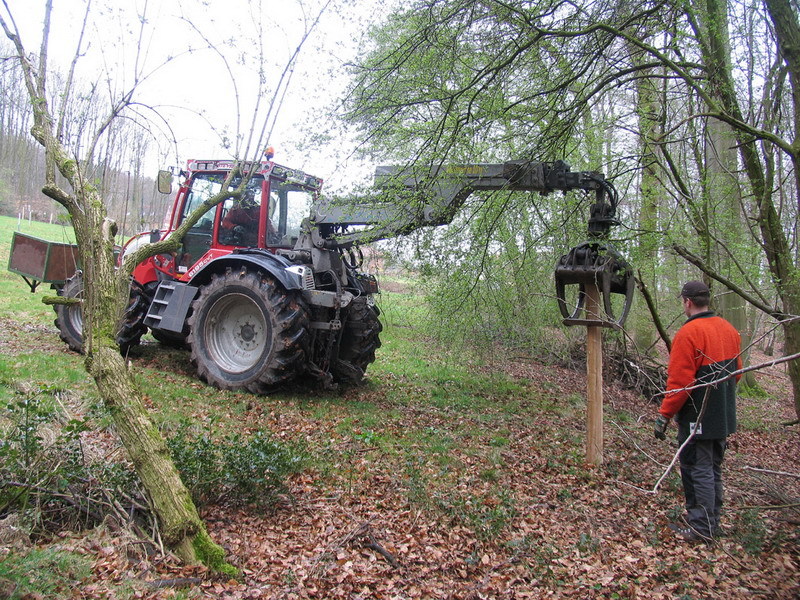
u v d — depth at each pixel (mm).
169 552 2918
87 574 2650
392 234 5574
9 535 2809
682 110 6914
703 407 2582
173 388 6387
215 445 3834
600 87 4578
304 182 7418
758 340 2574
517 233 7219
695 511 3703
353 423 5965
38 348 7320
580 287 5141
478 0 4465
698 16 4902
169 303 7148
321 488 4141
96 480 3238
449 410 7113
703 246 6168
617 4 4668
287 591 2812
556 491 4508
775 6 4648
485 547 3500
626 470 5109
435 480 4512
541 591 3020
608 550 3531
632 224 6680
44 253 7895
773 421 9234
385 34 4977
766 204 5863
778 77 5742
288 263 6629
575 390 9188
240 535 3326
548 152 5059
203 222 7430
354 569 3090
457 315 7680
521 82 5113
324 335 7160
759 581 3125
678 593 3000
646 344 10617
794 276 5676
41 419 3408
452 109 5066
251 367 6566
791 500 3971
